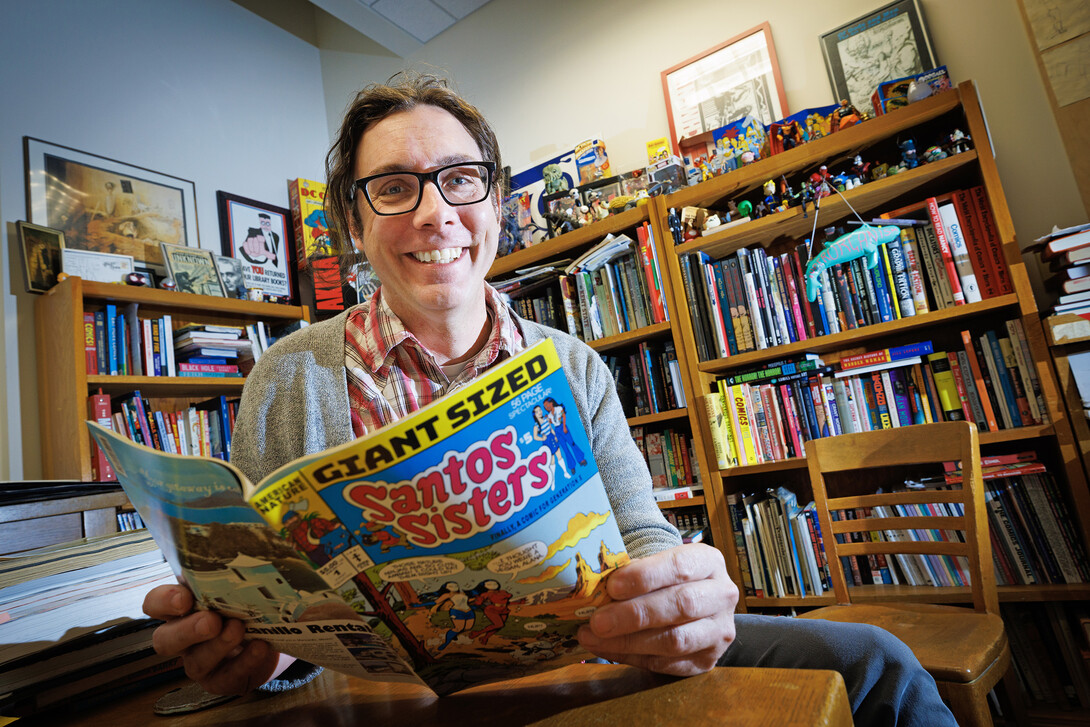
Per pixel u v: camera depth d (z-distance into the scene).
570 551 0.41
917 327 1.81
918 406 1.67
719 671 0.46
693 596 0.46
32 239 2.05
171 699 0.55
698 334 1.94
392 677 0.52
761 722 0.35
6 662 0.51
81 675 0.57
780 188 1.94
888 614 1.23
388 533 0.37
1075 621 1.50
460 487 0.37
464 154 0.90
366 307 1.03
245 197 2.78
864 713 0.66
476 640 0.46
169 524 0.43
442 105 0.98
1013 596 1.47
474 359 0.99
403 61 3.08
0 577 0.52
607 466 0.90
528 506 0.39
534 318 2.29
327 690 0.56
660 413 2.00
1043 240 1.48
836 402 1.77
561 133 2.62
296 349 0.96
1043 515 1.50
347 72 3.25
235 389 2.36
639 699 0.42
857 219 1.87
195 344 2.20
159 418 2.04
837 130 1.80
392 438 0.35
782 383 1.82
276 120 3.02
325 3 2.64
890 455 1.34
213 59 2.82
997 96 1.84
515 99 2.74
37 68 2.23
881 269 1.72
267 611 0.46
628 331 2.04
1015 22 1.82
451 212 0.86
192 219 2.56
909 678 0.66
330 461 0.35
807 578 1.73
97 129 2.35
